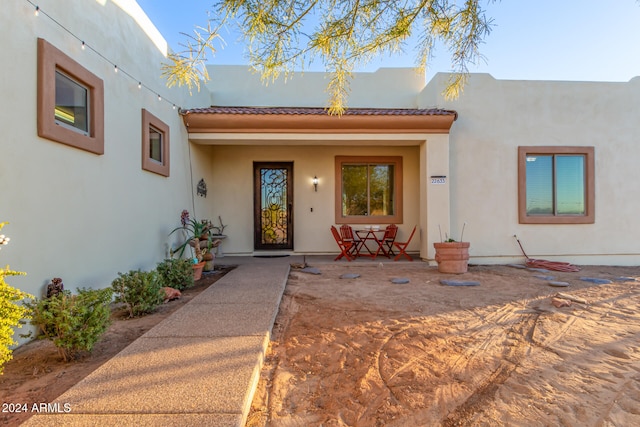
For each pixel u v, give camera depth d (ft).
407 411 7.25
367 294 16.89
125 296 12.93
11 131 9.84
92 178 13.56
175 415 6.31
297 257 28.35
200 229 22.53
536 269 23.49
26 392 7.58
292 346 10.62
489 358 9.73
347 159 30.07
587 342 10.88
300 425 6.84
